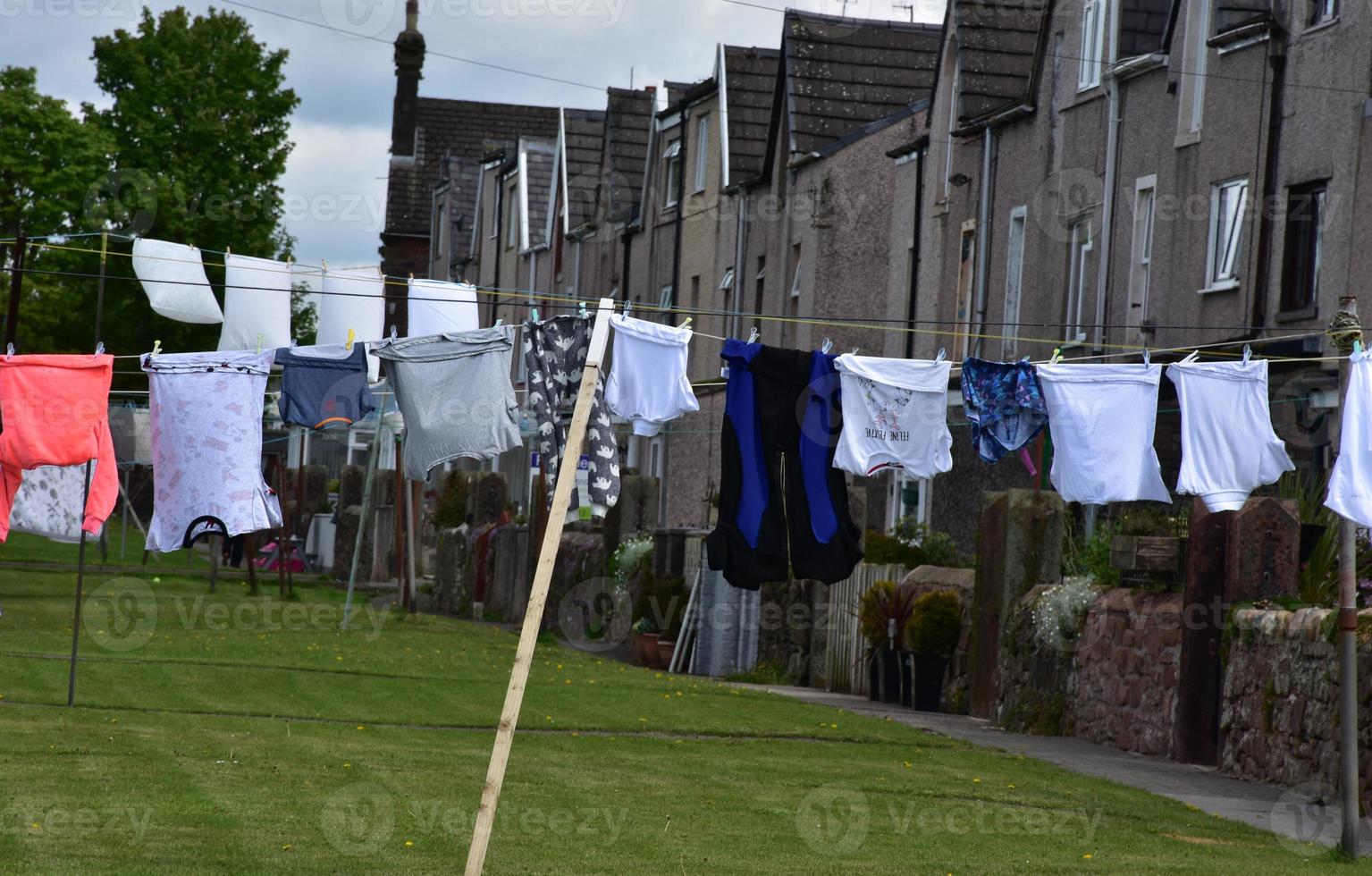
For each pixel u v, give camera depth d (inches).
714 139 2233.0
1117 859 574.9
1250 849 609.0
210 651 1254.9
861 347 1900.8
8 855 506.6
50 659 1144.8
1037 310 1537.9
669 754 830.5
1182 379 692.1
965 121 1651.1
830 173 1905.8
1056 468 706.8
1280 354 1168.8
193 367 785.6
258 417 791.7
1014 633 1085.8
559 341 708.7
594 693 1106.1
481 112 4249.5
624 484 1657.2
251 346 871.7
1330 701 747.4
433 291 887.7
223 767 703.1
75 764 690.2
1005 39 1694.1
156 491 788.6
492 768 447.8
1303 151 1185.4
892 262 1884.8
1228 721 846.5
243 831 563.2
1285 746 786.8
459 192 3629.4
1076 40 1492.4
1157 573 963.3
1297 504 874.8
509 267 3139.8
